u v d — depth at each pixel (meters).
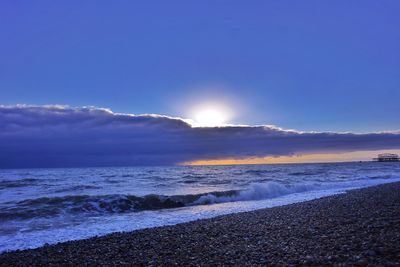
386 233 10.12
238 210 22.20
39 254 11.22
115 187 37.84
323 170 88.19
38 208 21.61
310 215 15.93
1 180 48.72
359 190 29.23
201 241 11.70
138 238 12.97
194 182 45.88
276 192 32.56
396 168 103.38
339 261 7.52
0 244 13.41
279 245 9.91
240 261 8.53
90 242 12.66
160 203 25.00
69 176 62.00
